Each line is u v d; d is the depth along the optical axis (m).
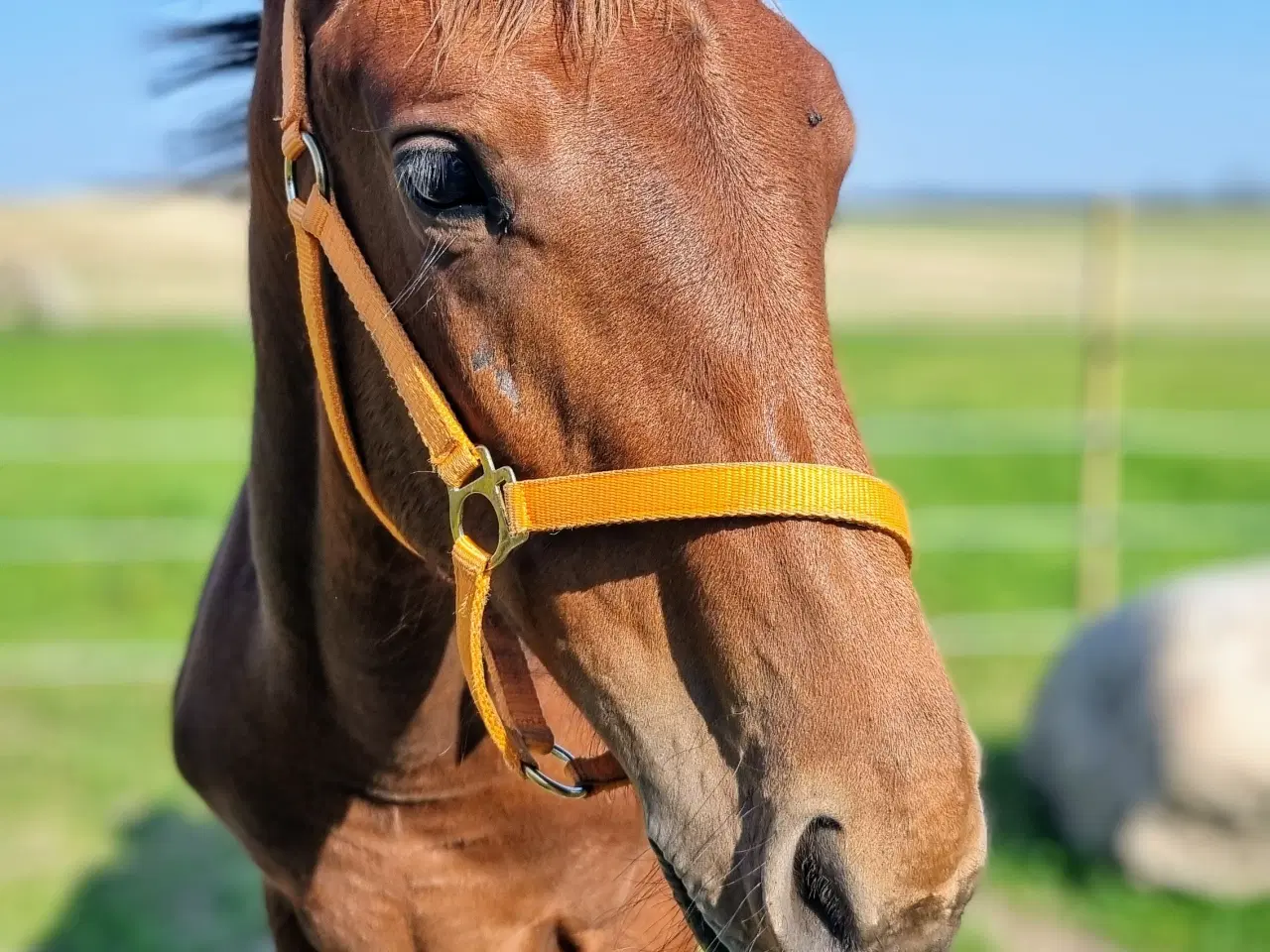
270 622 1.69
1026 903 3.43
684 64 1.11
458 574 1.23
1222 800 3.40
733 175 1.10
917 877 1.00
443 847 1.68
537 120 1.09
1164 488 7.80
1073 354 13.68
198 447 8.48
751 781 1.06
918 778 1.00
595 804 1.66
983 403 10.43
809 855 1.03
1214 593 3.81
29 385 10.31
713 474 1.06
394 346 1.23
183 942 3.32
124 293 14.82
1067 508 7.42
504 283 1.12
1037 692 4.07
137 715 4.64
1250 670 3.51
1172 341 14.77
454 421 1.19
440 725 1.60
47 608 5.69
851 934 1.00
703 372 1.07
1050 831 3.79
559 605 1.18
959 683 4.87
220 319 14.19
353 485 1.47
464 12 1.13
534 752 1.42
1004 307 16.33
